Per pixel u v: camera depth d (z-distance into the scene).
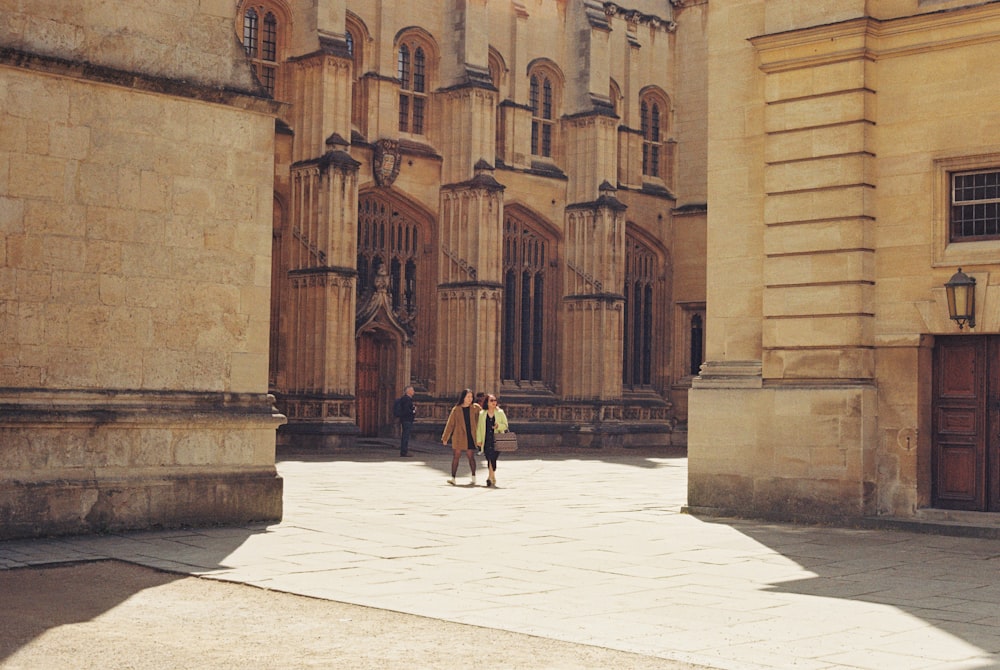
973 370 19.11
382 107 47.06
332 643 9.62
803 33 20.12
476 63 48.81
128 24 17.72
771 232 20.66
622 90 56.56
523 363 53.00
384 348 47.75
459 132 48.59
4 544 15.69
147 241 17.72
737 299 21.27
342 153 42.91
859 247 19.62
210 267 18.39
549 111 54.22
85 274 17.06
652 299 58.31
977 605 11.79
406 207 48.44
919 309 19.23
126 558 14.48
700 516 20.59
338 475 29.42
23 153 16.56
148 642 9.66
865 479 19.36
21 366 16.42
